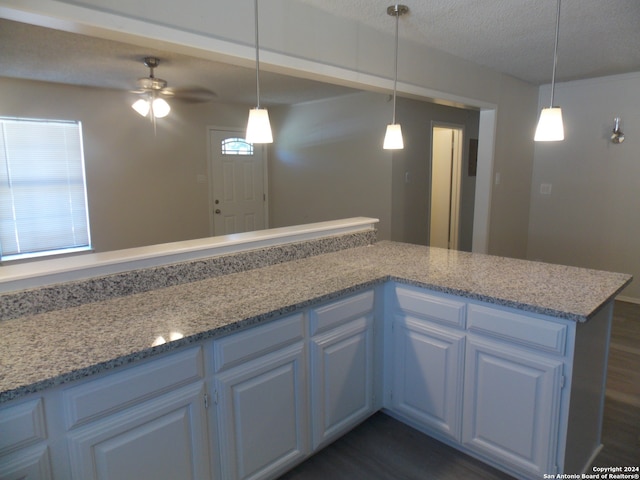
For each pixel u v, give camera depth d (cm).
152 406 144
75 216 472
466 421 203
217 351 159
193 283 206
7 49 313
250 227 637
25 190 438
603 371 207
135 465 142
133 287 189
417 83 323
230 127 598
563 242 489
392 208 486
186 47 200
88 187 475
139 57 336
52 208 457
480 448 200
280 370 182
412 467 205
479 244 440
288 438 190
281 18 233
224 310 170
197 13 199
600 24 279
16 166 430
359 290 210
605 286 195
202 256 212
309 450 201
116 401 135
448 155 582
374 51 288
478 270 228
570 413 172
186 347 150
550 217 495
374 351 228
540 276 214
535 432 180
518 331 178
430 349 212
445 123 541
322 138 559
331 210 561
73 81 431
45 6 157
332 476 199
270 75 403
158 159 528
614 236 454
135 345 138
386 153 482
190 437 156
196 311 169
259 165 639
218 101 565
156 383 143
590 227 469
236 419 169
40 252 454
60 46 306
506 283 202
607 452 213
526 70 409
